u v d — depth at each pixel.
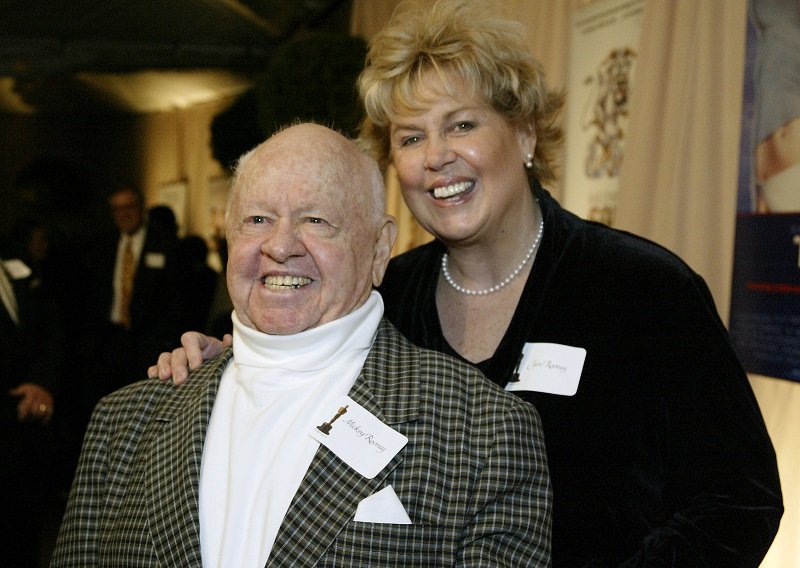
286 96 2.53
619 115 3.01
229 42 7.07
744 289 2.37
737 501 1.44
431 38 1.61
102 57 7.07
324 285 1.43
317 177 1.42
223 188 8.61
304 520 1.34
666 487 1.53
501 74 1.59
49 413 3.61
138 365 4.54
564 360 1.58
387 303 1.88
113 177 10.96
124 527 1.44
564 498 1.54
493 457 1.37
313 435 1.38
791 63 2.21
